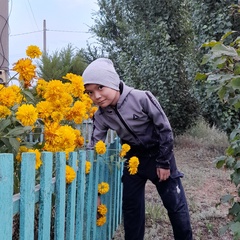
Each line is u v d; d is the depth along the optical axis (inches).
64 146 63.6
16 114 60.1
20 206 49.4
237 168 68.7
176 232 103.2
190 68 280.8
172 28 332.2
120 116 93.3
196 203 171.6
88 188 85.8
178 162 281.4
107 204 109.0
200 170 250.2
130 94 92.4
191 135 381.7
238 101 59.9
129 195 104.2
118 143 124.7
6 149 61.4
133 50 367.2
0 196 42.6
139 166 101.4
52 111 66.7
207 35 248.7
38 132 69.6
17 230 66.6
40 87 74.1
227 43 236.4
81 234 78.7
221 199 73.7
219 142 352.5
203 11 249.6
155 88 339.6
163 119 92.6
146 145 98.1
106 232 110.2
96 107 97.3
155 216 151.5
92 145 97.7
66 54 313.0
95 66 87.9
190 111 357.7
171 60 330.6
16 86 68.6
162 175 95.6
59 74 290.2
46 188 57.2
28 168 49.9
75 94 79.0
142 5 339.0
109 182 110.0
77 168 76.2
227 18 231.0
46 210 57.5
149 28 340.8
